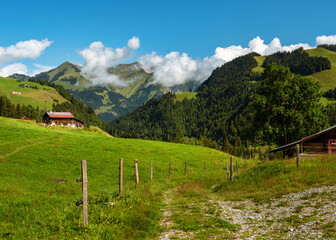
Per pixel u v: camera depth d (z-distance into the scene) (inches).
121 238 345.1
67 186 994.7
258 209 515.8
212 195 748.0
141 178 1316.4
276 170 813.9
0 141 1824.6
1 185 845.8
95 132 4254.4
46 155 1600.6
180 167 1817.2
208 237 363.6
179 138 6210.6
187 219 458.6
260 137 2012.8
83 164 386.6
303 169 748.6
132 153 2107.5
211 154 2564.0
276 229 381.4
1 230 391.5
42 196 764.6
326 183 601.0
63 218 428.5
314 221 387.5
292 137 1951.3
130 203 532.7
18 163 1331.2
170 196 755.4
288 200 540.7
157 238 369.4
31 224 419.5
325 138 1464.1
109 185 1072.2
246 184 784.3
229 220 453.1
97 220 403.5
